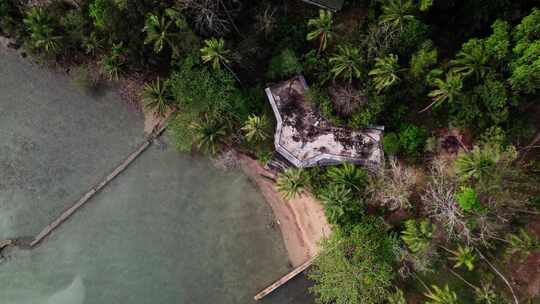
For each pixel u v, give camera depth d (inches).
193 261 1074.1
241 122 1004.6
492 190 852.6
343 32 1002.7
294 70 983.0
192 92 951.0
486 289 937.5
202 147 1060.5
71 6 1037.8
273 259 1058.7
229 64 961.5
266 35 975.6
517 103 853.2
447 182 904.3
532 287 975.0
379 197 941.2
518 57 784.3
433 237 952.3
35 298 1074.1
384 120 994.7
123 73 1027.9
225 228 1069.8
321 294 958.4
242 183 1067.9
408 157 991.0
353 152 995.9
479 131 934.4
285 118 1008.9
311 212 1048.2
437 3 885.8
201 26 893.2
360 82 970.7
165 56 1005.8
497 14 847.1
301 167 991.6
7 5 1016.2
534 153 953.5
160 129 1071.6
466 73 832.9
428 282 1002.7
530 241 893.8
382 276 906.7
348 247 930.1
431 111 986.7
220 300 1066.7
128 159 1072.8
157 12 882.8
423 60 841.5
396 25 860.0
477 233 951.0
